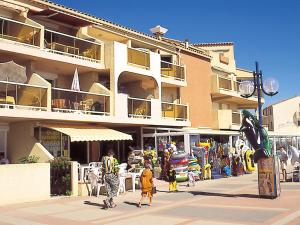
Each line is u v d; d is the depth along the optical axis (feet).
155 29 101.86
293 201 43.80
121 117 70.13
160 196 52.42
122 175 55.42
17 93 55.42
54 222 35.60
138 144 79.71
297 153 65.51
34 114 56.34
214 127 106.32
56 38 69.72
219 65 120.88
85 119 63.82
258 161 48.16
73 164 53.26
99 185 52.80
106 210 41.68
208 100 105.81
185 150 74.84
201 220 34.42
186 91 97.45
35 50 59.62
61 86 72.90
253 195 49.96
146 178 43.88
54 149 64.75
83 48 68.80
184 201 46.85
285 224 31.50
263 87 48.91
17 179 47.32
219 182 69.15
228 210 39.24
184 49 97.81
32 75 61.16
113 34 79.71
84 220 36.37
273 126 169.58
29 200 48.24
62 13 65.16
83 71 71.67
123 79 83.05
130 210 41.34
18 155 61.05
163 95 91.45
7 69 56.54
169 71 87.71
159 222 34.27
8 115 53.26
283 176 68.23
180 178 68.74
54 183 53.88
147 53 79.56
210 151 76.84
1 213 40.55
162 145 77.05
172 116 84.38
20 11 62.39
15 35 61.82
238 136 92.38
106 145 77.41
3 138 63.05
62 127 61.93
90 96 66.64
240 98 117.80
